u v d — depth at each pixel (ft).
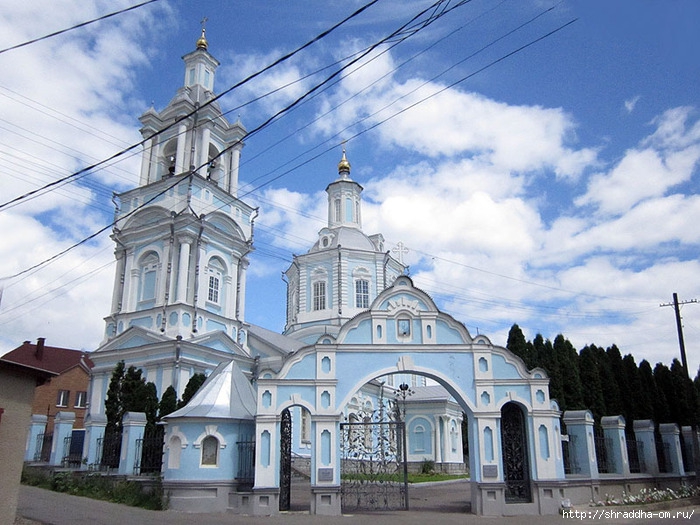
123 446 76.54
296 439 127.34
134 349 112.57
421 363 68.59
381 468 86.53
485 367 68.69
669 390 103.14
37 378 43.60
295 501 75.72
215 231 124.36
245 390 73.46
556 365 90.48
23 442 42.01
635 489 74.59
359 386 67.41
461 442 181.57
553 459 65.87
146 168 131.34
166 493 65.36
